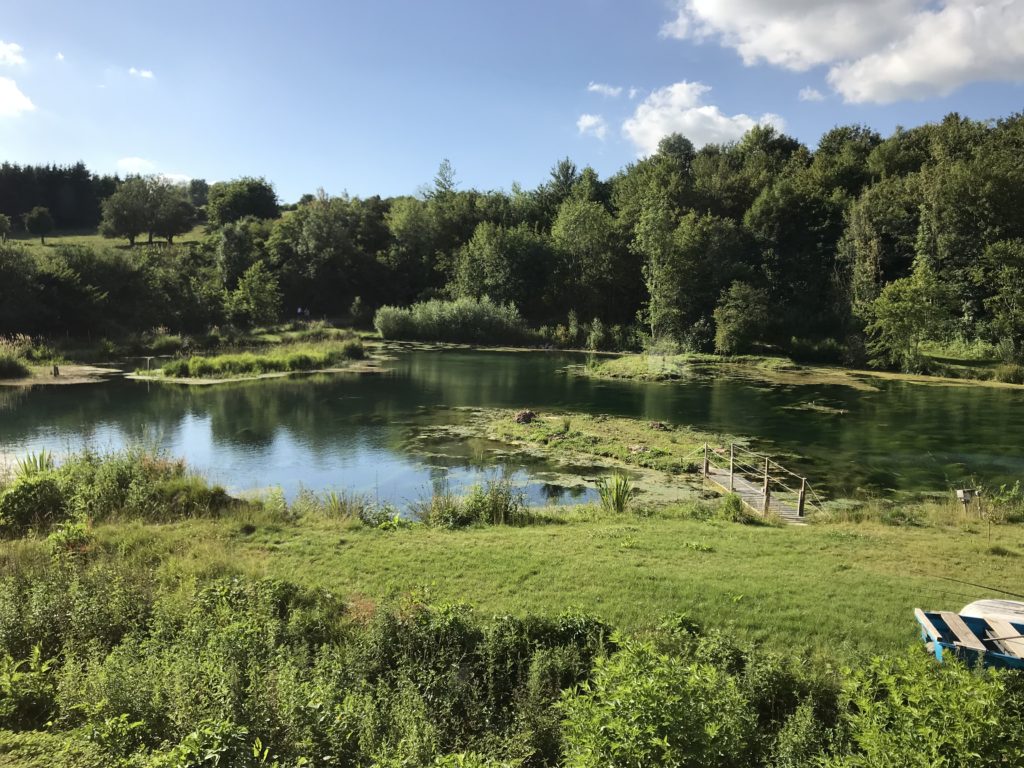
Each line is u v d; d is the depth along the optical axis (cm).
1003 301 4566
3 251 4384
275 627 785
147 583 905
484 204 8219
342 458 2166
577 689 664
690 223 5866
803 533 1318
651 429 2623
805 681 696
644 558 1111
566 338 6234
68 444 2198
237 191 9144
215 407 2969
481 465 2098
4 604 791
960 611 857
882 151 6569
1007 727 493
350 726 591
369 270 7556
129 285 5122
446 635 775
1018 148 5575
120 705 579
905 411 3083
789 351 5147
